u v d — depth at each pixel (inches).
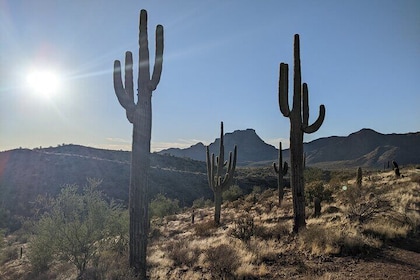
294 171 548.1
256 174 3065.9
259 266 387.9
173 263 444.8
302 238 466.9
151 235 793.6
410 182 892.0
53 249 478.6
